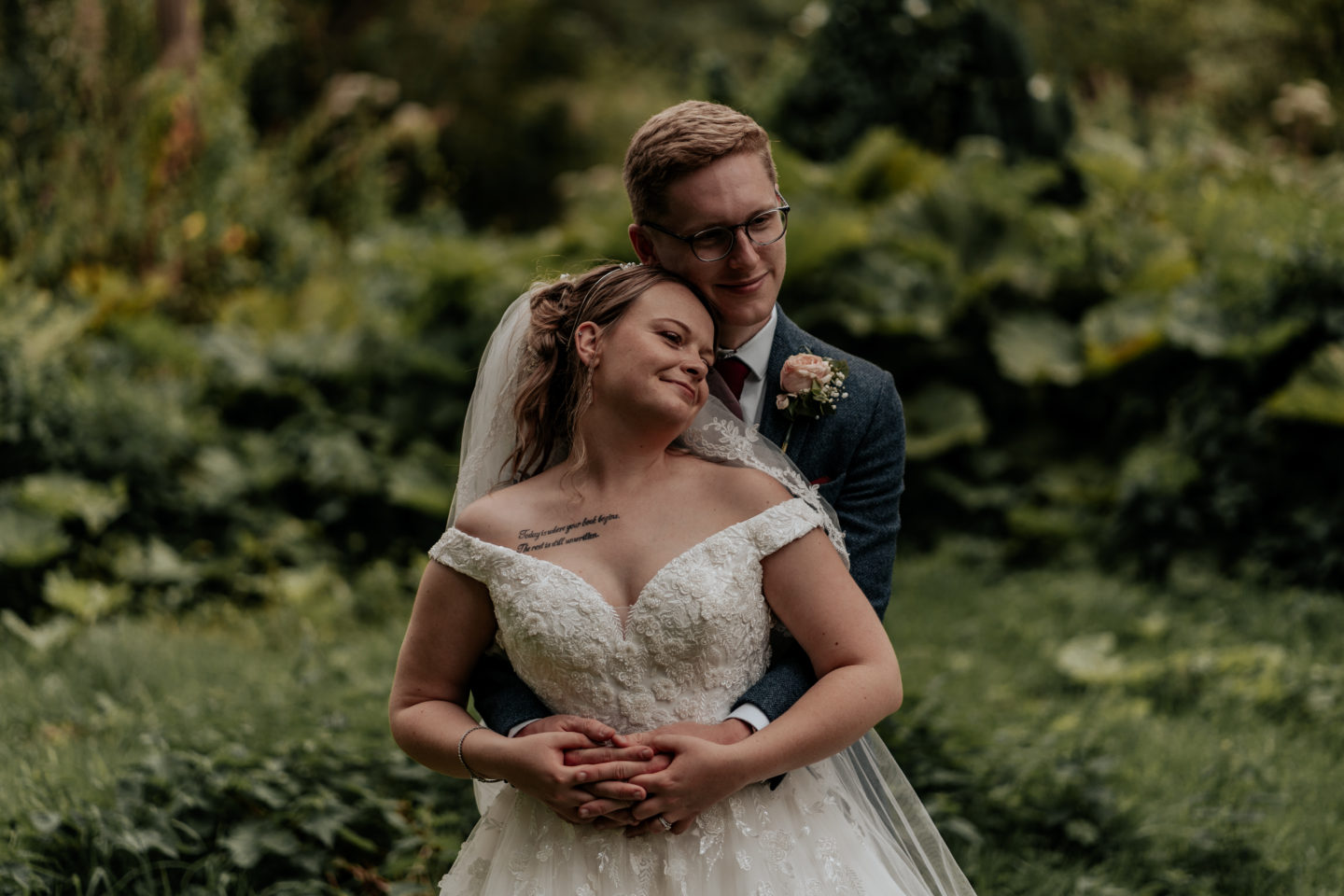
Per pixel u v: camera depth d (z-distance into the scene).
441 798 3.54
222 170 9.07
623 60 20.72
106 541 6.34
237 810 3.41
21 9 8.47
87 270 8.00
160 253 8.52
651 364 2.09
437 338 7.81
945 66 8.82
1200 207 8.16
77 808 3.28
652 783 1.94
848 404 2.36
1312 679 4.86
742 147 2.16
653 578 2.07
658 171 2.15
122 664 4.95
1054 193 8.89
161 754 3.49
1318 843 3.56
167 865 3.18
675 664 2.04
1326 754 4.29
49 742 4.07
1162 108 12.05
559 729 2.03
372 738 3.79
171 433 6.77
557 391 2.28
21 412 6.34
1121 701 4.88
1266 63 12.62
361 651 5.33
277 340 7.73
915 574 6.71
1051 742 4.01
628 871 2.04
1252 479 6.31
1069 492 7.08
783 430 2.36
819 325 7.64
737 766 1.96
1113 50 14.98
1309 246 6.54
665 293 2.15
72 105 8.54
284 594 6.29
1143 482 6.53
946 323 7.60
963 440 7.22
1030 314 7.66
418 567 6.66
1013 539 7.07
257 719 3.95
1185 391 6.75
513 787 2.19
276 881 3.25
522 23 19.34
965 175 8.12
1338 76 12.02
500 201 18.50
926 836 2.43
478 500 2.25
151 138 8.63
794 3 22.70
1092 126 11.21
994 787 3.74
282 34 12.44
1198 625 5.74
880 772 2.43
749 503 2.14
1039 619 5.99
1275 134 12.12
